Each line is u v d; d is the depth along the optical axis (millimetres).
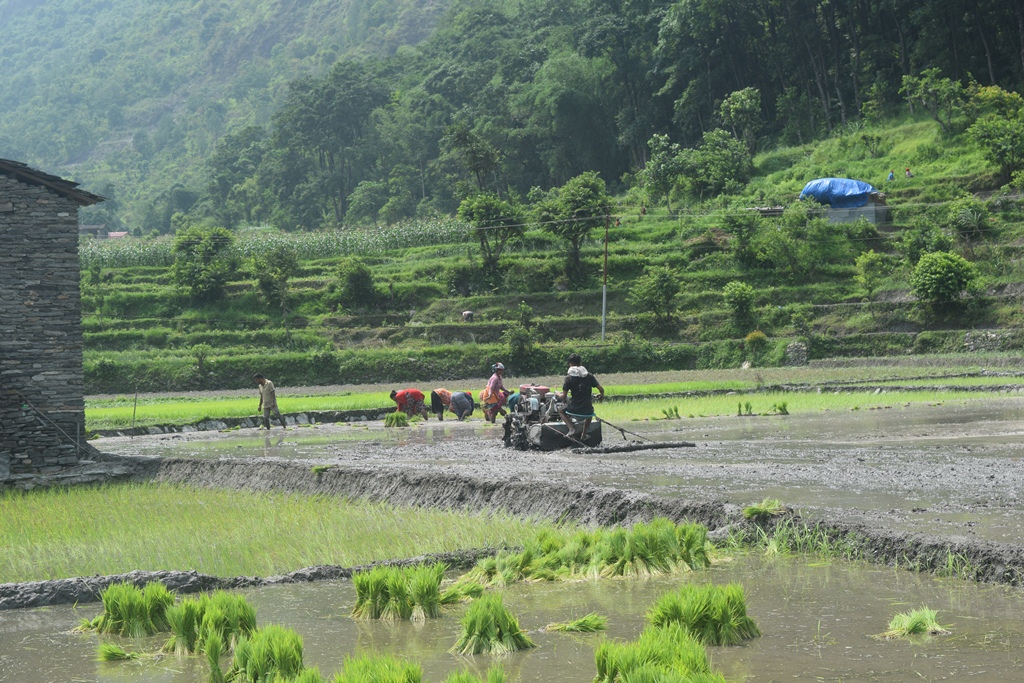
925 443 26281
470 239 119250
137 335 93188
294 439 37719
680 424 37000
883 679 8164
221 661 9773
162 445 37406
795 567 12906
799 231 93375
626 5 158375
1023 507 15219
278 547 15852
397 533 16641
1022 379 53625
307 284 105062
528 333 81125
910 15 123062
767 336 81000
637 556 13109
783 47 142500
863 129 123375
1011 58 120000
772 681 8211
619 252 101938
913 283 76375
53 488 26953
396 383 77812
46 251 31188
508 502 19516
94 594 13328
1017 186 92812
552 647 9727
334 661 9539
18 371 30656
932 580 11836
